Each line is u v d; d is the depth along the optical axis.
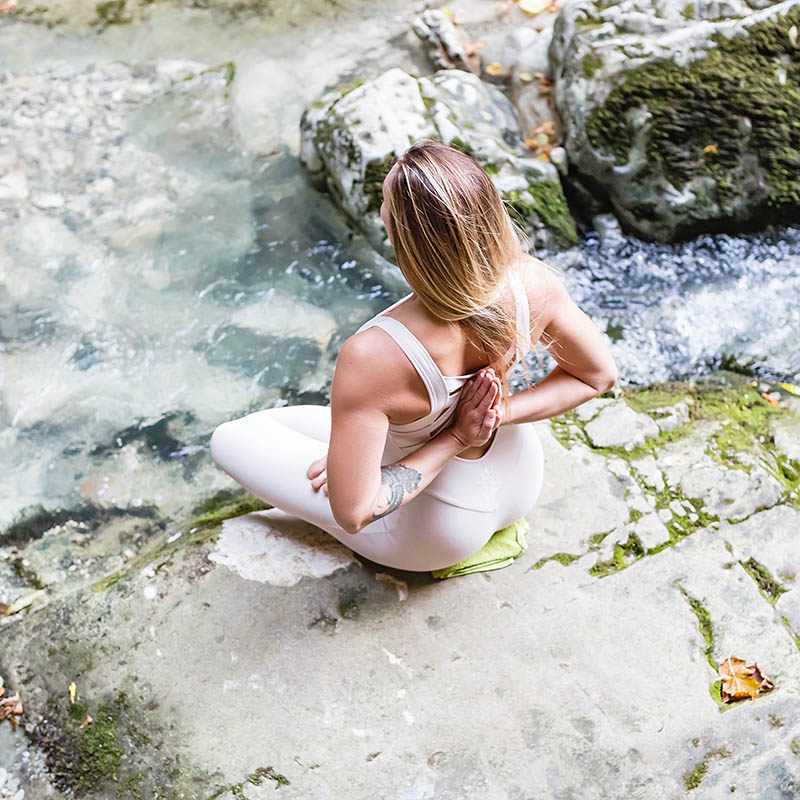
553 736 2.06
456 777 2.01
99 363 3.18
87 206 3.66
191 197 3.71
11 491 2.85
